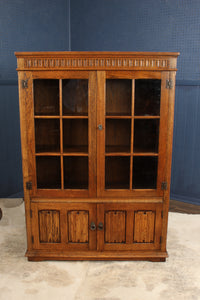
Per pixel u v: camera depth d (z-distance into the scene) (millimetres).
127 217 1717
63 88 1595
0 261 1736
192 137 2758
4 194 2846
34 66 1561
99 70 1558
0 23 2492
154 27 2705
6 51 2568
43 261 1746
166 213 1713
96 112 1604
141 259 1762
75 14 2963
